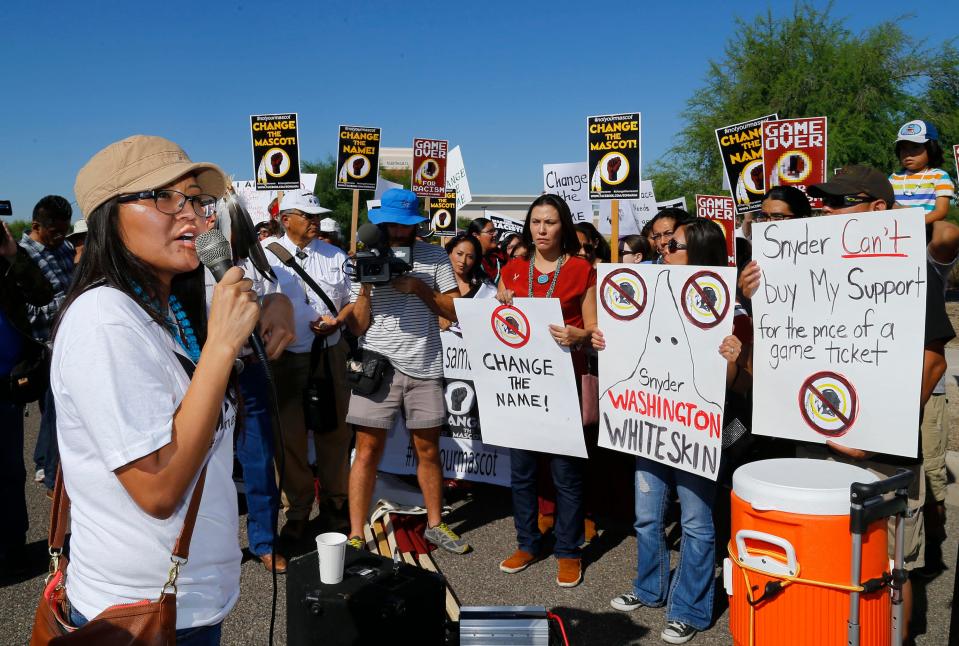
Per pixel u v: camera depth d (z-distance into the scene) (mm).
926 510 3963
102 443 1345
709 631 3471
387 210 4289
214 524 1594
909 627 3385
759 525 2590
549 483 4793
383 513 4680
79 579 1493
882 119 23109
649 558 3680
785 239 2986
